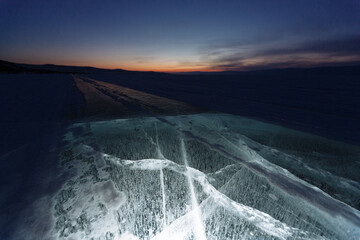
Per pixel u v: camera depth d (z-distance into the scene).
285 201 2.30
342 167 3.26
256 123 6.19
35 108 8.77
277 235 1.77
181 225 1.88
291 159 3.56
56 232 1.79
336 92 14.16
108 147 4.12
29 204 2.20
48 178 2.82
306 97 12.03
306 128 5.58
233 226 1.88
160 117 7.07
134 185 2.61
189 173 2.99
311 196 2.40
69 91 16.05
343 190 2.56
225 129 5.52
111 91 16.33
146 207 2.15
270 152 3.91
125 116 7.23
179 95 13.80
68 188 2.54
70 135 4.95
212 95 13.66
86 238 1.72
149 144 4.31
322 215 2.05
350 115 7.20
